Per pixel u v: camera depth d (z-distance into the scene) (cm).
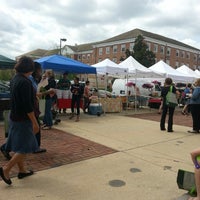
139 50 4625
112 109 1437
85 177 470
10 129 423
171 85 949
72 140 736
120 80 2047
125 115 1377
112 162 559
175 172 512
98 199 389
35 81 558
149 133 899
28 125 412
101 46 6569
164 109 958
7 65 1147
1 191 402
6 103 1035
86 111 1426
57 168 508
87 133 845
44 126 884
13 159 414
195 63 7275
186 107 1526
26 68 402
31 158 559
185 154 648
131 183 452
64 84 1194
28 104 397
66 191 410
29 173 464
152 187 439
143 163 561
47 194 397
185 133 928
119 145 706
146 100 1770
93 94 1559
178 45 6588
